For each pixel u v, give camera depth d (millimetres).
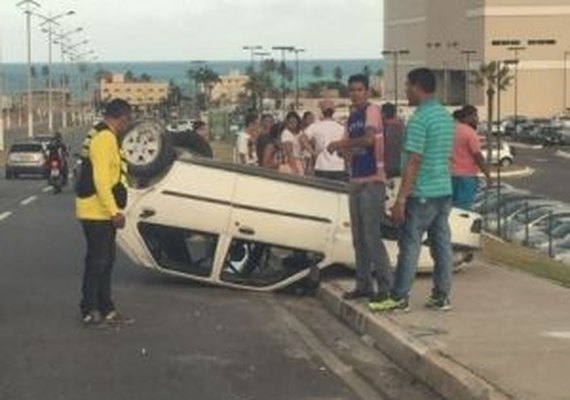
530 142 104688
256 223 12805
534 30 131375
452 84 144750
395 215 10383
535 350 8734
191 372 8820
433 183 10320
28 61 85750
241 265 13281
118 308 11852
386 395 8117
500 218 25266
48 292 12969
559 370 8016
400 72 165250
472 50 134750
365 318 10445
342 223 12742
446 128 10281
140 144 12820
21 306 11961
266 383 8461
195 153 15734
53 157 35969
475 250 13484
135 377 8625
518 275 13320
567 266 16688
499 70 109375
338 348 9914
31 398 7938
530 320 10102
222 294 12961
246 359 9359
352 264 12844
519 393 7332
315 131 16234
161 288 13312
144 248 13156
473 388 7562
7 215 25312
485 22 130875
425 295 11656
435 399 7996
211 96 181750
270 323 11117
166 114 153875
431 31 150250
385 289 10719
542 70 132250
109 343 9969
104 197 10570
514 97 130000
